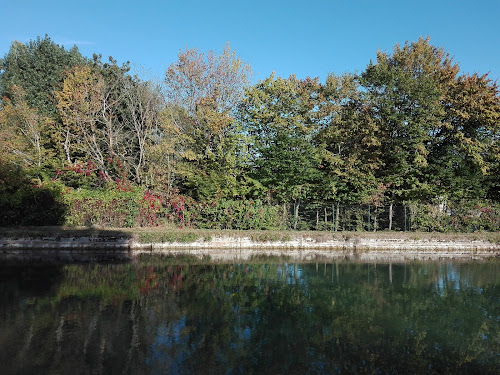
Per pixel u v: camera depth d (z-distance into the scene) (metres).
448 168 22.42
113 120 29.80
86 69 28.11
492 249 19.97
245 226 20.64
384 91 21.89
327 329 7.35
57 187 19.17
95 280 11.02
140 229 18.88
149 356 5.89
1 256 14.98
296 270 13.44
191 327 7.24
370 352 6.30
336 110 23.27
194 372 5.37
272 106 23.08
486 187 23.03
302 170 21.95
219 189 21.11
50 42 33.53
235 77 25.50
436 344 6.73
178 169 23.09
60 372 5.29
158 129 27.16
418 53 22.97
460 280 12.14
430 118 21.11
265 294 9.89
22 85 31.95
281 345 6.48
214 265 14.10
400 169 22.20
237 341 6.60
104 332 6.86
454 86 22.78
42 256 15.14
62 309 8.16
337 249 19.42
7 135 25.97
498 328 7.62
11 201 18.25
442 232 21.42
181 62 25.61
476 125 22.59
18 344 6.25
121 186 20.19
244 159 22.77
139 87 28.59
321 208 21.77
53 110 30.78
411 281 11.89
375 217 21.83
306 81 24.84
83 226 18.97
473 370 5.72
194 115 24.73
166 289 10.15
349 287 10.94
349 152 23.28
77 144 27.20
